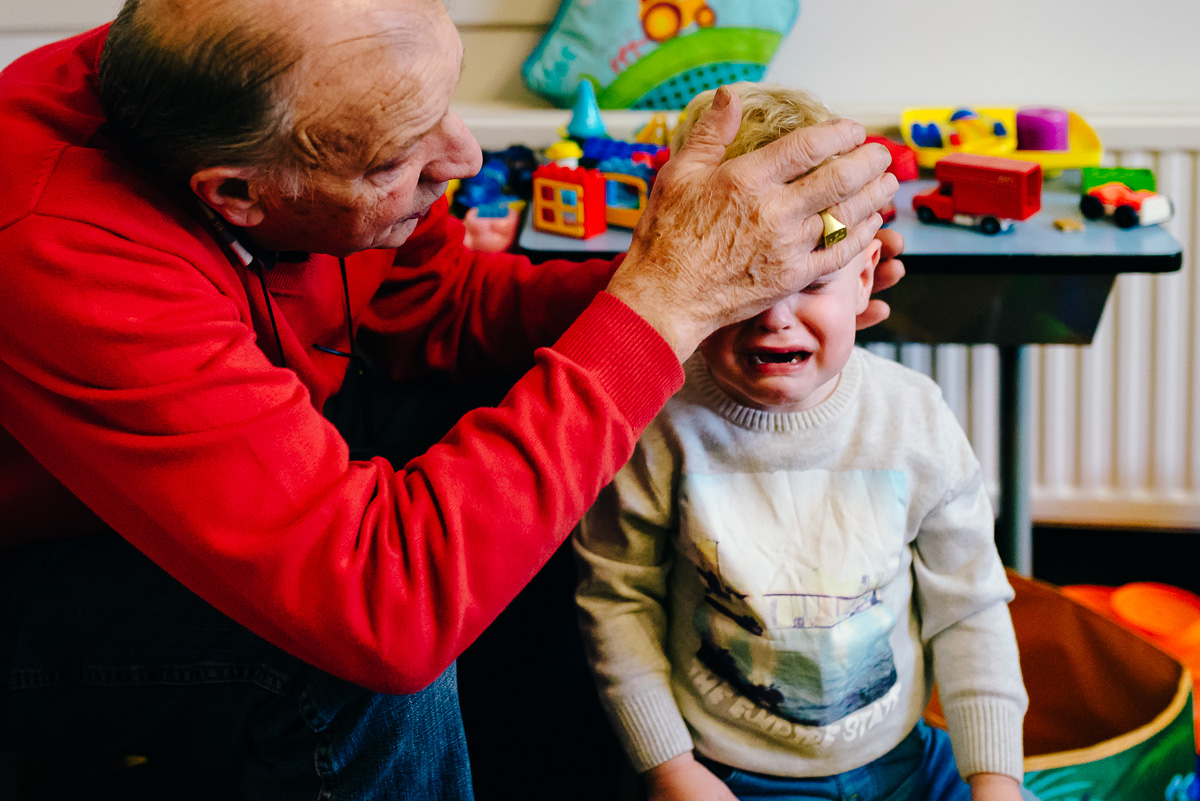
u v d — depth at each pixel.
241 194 0.72
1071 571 1.83
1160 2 1.70
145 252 0.71
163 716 0.89
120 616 0.87
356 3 0.66
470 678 1.14
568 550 1.30
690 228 0.73
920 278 1.23
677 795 0.94
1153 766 1.04
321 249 0.79
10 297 0.68
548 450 0.73
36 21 1.84
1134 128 1.67
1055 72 1.76
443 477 0.73
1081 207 1.29
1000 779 0.92
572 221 1.30
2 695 0.90
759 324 0.82
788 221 0.72
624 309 0.75
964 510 0.96
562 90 1.77
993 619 0.97
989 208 1.24
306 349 0.97
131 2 0.70
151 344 0.68
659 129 1.52
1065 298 1.23
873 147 0.74
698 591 0.97
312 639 0.71
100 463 0.70
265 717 0.85
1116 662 1.16
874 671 0.95
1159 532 1.95
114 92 0.70
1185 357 1.80
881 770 0.99
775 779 0.98
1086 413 1.87
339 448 0.74
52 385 0.69
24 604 0.90
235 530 0.69
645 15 1.71
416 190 0.76
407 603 0.71
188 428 0.68
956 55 1.77
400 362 1.19
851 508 0.93
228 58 0.65
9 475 0.86
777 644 0.93
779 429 0.93
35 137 0.74
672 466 0.95
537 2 1.79
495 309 1.13
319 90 0.66
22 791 0.94
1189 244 1.72
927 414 0.94
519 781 1.22
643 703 0.96
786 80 1.82
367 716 0.81
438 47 0.69
